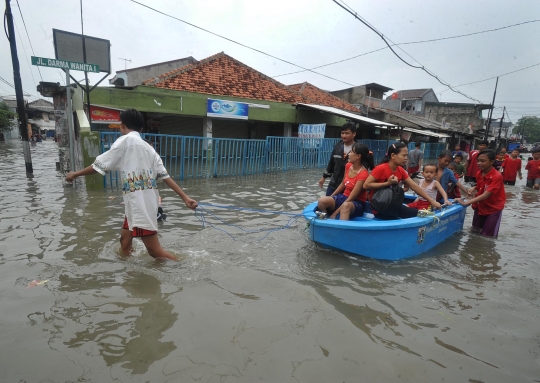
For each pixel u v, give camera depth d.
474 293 3.40
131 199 3.55
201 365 2.16
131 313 2.72
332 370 2.18
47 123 46.94
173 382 2.01
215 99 13.80
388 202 4.39
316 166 15.69
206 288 3.18
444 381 2.14
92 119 10.59
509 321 2.90
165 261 3.74
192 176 10.73
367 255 4.12
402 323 2.78
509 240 5.37
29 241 4.22
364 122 16.30
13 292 2.96
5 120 31.28
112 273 3.40
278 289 3.22
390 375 2.17
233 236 4.77
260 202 7.33
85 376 2.04
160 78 13.91
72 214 5.59
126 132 3.73
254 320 2.69
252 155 12.43
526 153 52.34
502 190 5.40
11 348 2.26
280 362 2.23
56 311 2.70
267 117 16.14
